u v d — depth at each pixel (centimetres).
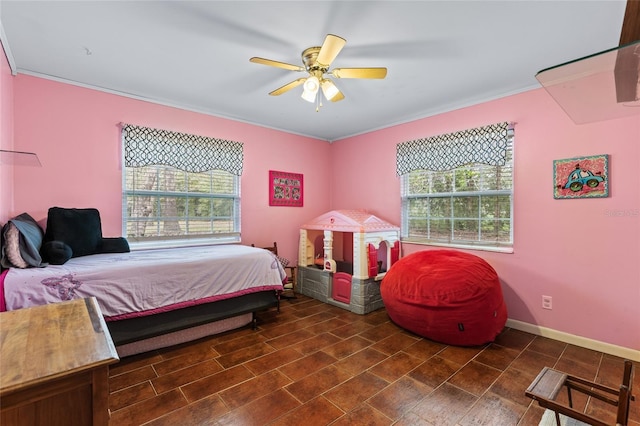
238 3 183
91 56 248
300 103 353
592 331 269
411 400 195
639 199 248
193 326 269
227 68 269
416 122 397
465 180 356
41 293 204
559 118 285
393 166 425
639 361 246
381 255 417
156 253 303
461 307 264
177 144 352
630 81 110
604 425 126
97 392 92
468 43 227
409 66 263
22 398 83
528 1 180
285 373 227
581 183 273
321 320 340
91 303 146
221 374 225
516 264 312
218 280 285
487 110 331
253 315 312
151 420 175
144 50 238
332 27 207
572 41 223
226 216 402
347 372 228
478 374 226
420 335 294
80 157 297
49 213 266
